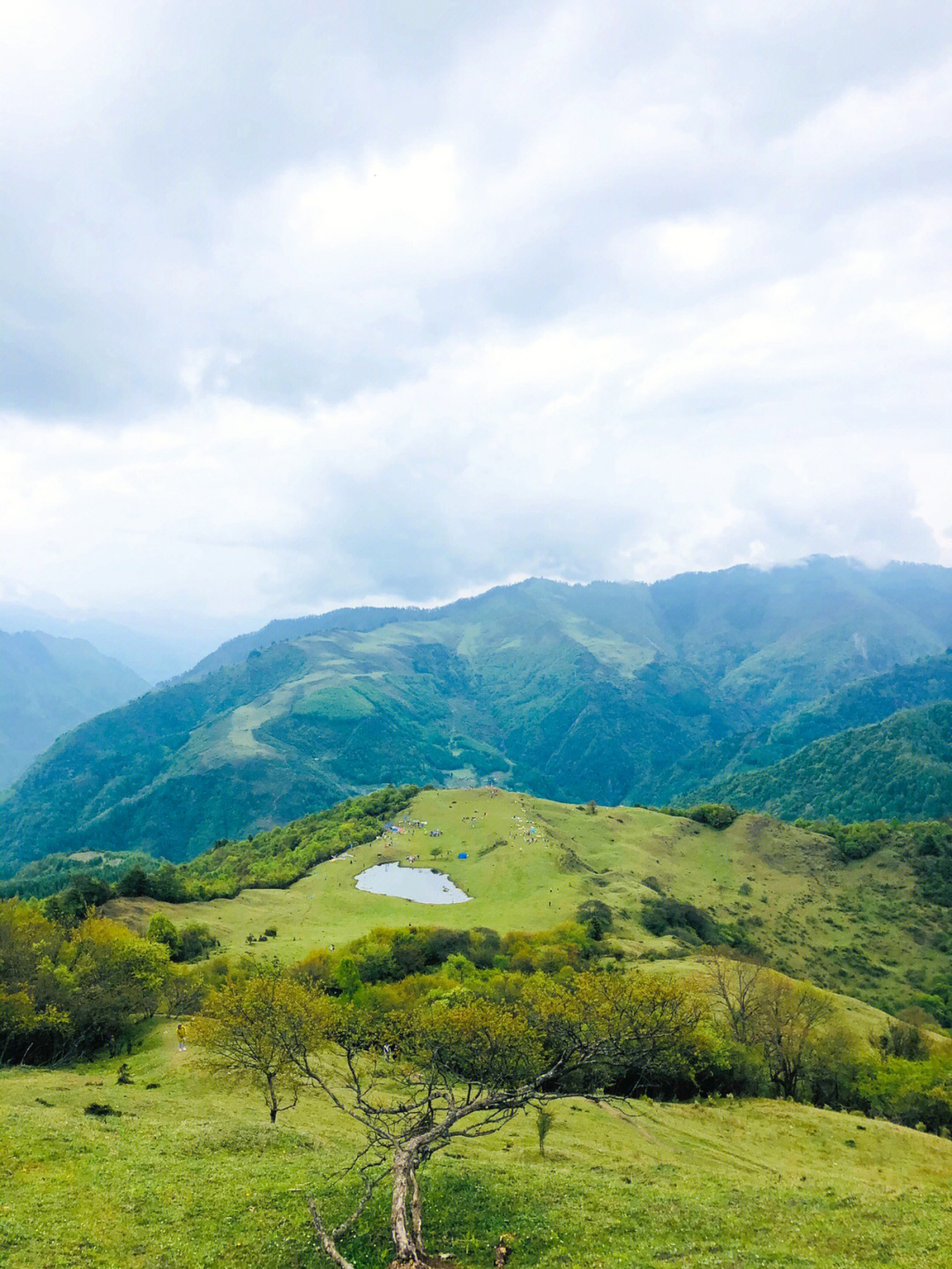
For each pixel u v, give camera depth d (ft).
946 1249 73.15
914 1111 186.19
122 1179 88.74
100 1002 209.26
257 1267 69.21
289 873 528.63
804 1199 92.84
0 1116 109.60
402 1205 69.92
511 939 343.05
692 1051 162.91
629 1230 79.61
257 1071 147.84
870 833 600.39
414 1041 114.11
